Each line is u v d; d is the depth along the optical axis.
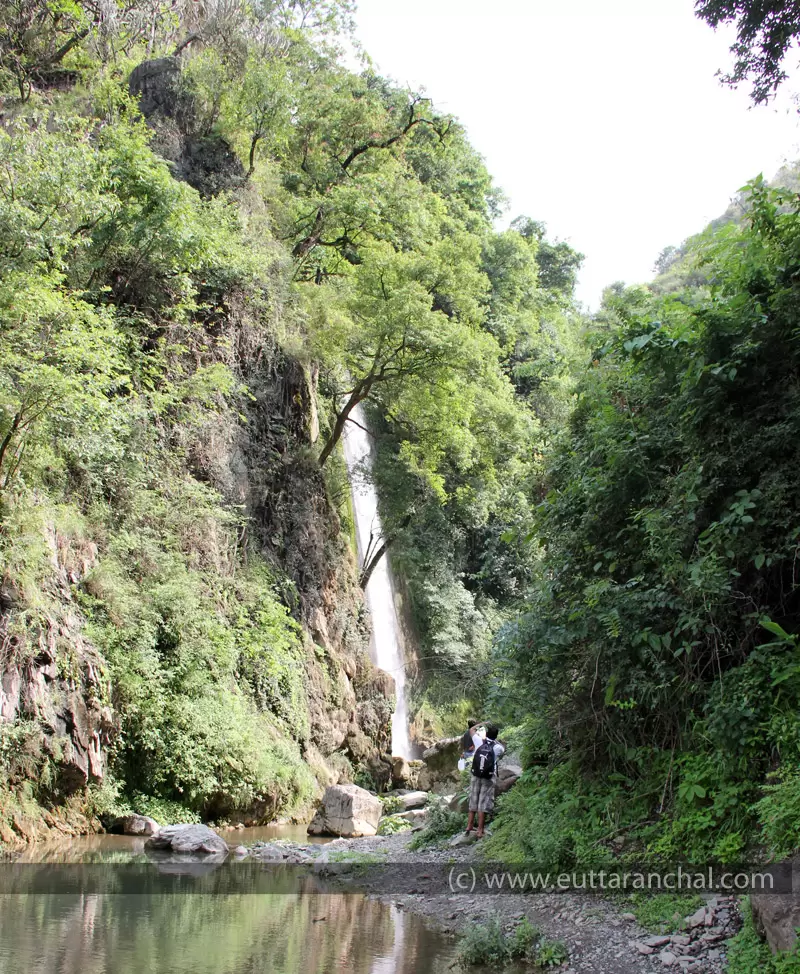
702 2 11.32
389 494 30.44
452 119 32.28
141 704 14.85
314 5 29.73
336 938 7.20
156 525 17.80
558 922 7.08
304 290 25.11
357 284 25.44
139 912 8.01
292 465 23.59
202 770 15.47
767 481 7.58
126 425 15.90
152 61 26.02
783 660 6.94
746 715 6.88
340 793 14.79
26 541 12.84
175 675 15.98
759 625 7.45
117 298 19.16
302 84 28.77
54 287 16.47
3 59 26.28
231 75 26.86
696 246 9.50
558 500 10.56
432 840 11.22
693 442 8.40
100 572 14.91
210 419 20.44
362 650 25.53
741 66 11.16
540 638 9.45
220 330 21.61
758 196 8.43
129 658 14.80
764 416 7.84
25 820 12.09
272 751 17.94
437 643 31.72
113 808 13.66
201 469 19.88
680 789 7.31
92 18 28.02
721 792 6.98
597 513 9.52
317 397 27.97
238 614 19.03
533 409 34.19
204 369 19.31
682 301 9.73
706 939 5.95
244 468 21.55
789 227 8.31
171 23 29.50
